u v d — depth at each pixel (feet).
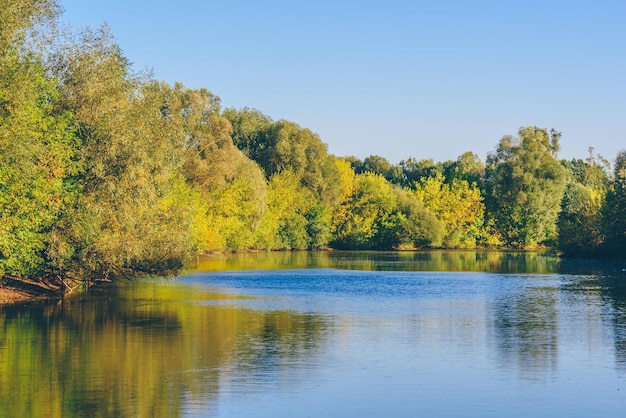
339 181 448.24
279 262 316.40
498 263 312.29
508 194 449.06
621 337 107.65
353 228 456.04
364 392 73.51
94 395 70.85
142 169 154.71
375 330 114.21
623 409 67.87
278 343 100.94
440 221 458.50
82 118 153.48
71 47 158.71
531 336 108.78
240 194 363.97
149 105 164.14
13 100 123.85
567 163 622.13
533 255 389.80
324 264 303.48
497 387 76.07
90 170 152.25
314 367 85.15
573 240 349.61
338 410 66.85
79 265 157.17
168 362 86.89
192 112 337.31
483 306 149.07
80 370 81.92
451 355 93.15
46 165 140.26
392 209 462.60
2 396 70.18
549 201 446.19
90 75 156.25
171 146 166.50
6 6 126.52
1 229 127.54
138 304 147.13
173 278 219.20
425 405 68.95
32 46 146.51
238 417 64.23
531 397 72.08
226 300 157.07
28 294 158.40
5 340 101.40
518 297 168.25
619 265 294.87
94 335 106.01
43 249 148.15
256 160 428.15
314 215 437.99
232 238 373.81
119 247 156.87
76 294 165.89
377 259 346.95
